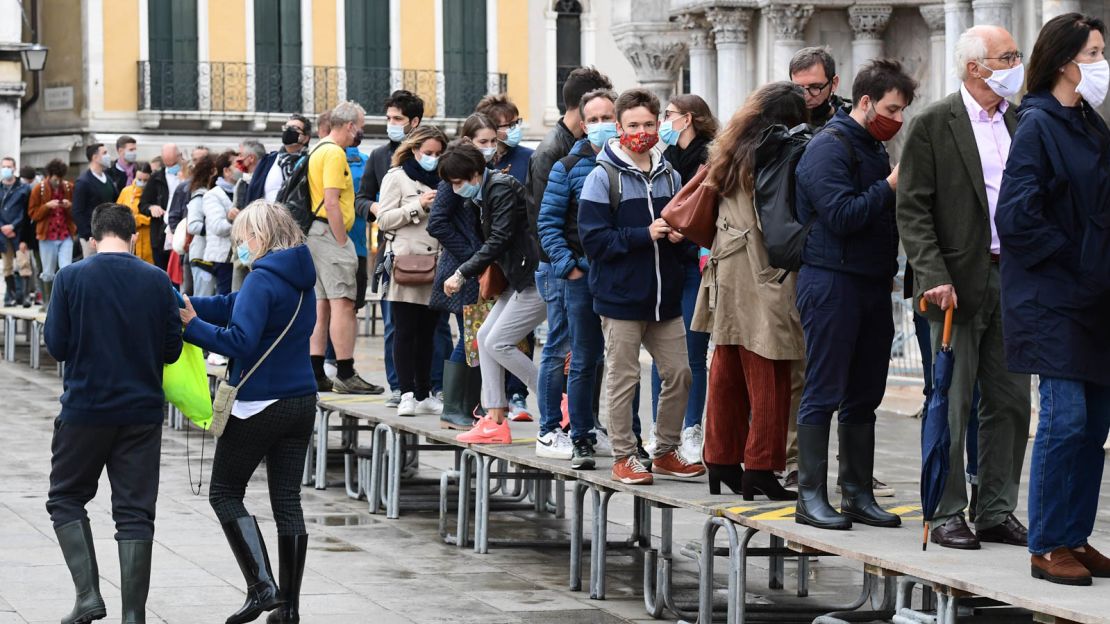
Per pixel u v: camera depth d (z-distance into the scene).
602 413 16.08
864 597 10.11
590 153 10.35
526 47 48.72
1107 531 11.20
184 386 9.00
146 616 9.57
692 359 10.51
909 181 7.94
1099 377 7.26
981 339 8.05
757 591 10.71
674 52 28.73
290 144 16.58
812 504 8.41
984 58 7.83
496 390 11.78
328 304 15.10
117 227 8.80
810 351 8.41
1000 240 7.38
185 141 45.22
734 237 9.05
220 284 18.39
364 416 13.52
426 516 13.35
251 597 9.04
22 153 45.12
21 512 12.94
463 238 12.22
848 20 22.81
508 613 9.90
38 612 9.60
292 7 46.25
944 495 8.00
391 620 9.62
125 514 8.75
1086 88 7.23
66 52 44.66
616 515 13.44
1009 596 6.93
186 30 45.16
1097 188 7.20
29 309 26.19
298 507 9.30
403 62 47.38
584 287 10.25
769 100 8.90
